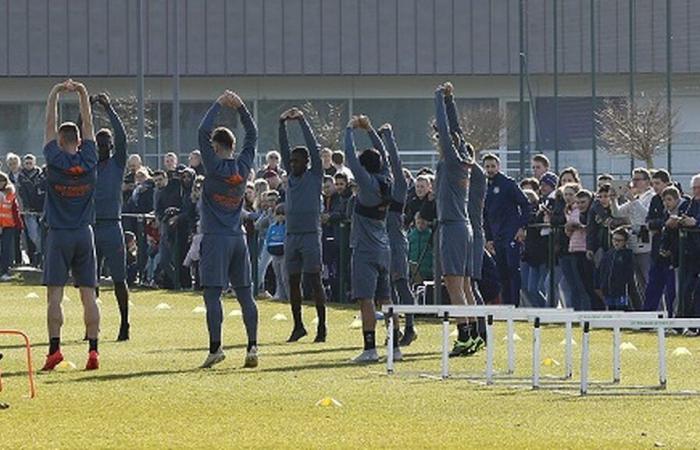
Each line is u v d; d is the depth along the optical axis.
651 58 110.94
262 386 31.50
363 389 31.02
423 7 122.00
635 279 47.75
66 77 121.88
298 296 42.81
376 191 36.62
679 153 102.44
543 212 50.25
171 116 122.50
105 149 41.81
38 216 75.38
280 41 121.94
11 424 25.92
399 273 40.53
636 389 30.97
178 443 23.88
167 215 64.81
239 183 35.09
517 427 25.67
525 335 44.12
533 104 96.81
